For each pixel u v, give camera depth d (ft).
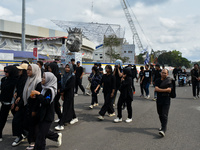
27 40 125.29
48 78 10.69
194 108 24.52
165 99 14.79
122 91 17.81
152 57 225.56
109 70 18.30
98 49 231.91
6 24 110.42
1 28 108.17
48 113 10.65
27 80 11.57
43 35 133.49
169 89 14.37
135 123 17.79
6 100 12.88
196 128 16.47
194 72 31.65
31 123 11.09
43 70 20.12
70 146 12.46
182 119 19.30
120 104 17.99
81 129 15.85
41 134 10.40
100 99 30.07
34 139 11.29
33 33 125.90
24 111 12.17
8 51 94.07
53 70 15.53
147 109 23.71
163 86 14.73
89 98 29.99
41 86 11.19
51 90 10.46
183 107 25.16
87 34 212.64
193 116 20.48
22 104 11.94
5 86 12.87
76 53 55.21
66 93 15.93
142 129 16.10
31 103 10.86
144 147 12.46
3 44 112.47
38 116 10.78
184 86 53.26
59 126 15.60
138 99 30.81
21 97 12.16
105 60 228.43
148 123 17.80
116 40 214.28
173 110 23.36
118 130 15.75
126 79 17.69
